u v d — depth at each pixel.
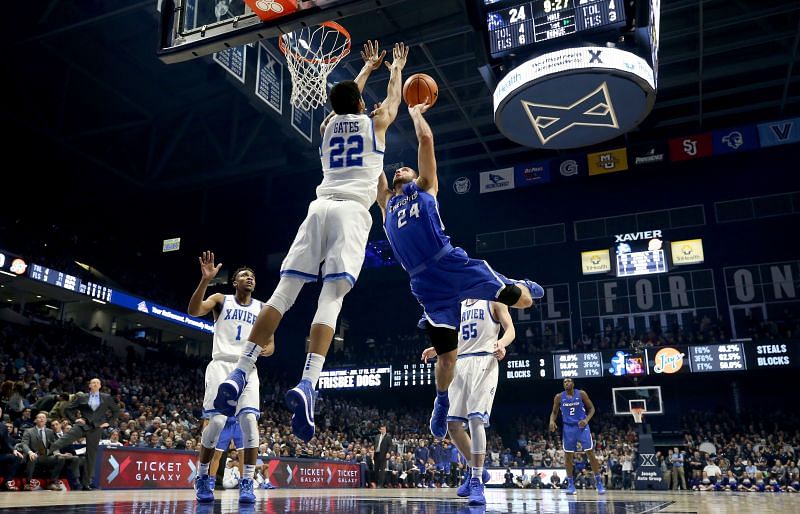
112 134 29.16
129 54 24.44
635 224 31.17
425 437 26.88
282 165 29.39
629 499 6.24
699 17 21.05
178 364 28.91
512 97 13.55
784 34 22.17
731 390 28.34
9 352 19.55
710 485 20.22
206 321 31.20
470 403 5.25
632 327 30.00
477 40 13.36
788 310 27.91
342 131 3.67
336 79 23.27
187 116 28.17
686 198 30.70
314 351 3.14
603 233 31.59
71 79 25.30
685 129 29.23
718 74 24.16
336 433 24.67
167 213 34.94
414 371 29.39
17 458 9.47
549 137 15.73
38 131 25.91
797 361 24.28
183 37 8.52
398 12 20.55
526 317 31.88
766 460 21.53
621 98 13.43
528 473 21.52
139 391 21.50
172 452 11.55
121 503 4.05
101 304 27.61
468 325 5.68
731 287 29.02
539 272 32.25
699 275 29.67
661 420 27.50
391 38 21.39
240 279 5.66
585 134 15.51
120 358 25.20
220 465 11.48
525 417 30.75
